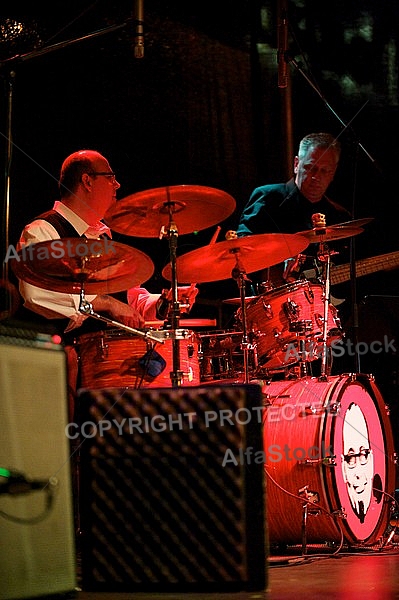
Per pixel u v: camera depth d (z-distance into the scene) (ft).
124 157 18.48
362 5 20.84
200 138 19.35
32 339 6.32
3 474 5.96
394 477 13.50
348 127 15.89
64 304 12.96
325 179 17.16
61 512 6.38
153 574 6.99
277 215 17.26
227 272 13.50
